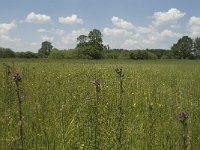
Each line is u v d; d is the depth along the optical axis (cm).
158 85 1145
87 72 1333
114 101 680
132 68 2409
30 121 533
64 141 488
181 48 12812
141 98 811
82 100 668
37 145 475
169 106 729
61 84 914
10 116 549
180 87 1052
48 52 12262
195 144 480
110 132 497
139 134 523
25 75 1070
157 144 489
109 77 1133
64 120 566
